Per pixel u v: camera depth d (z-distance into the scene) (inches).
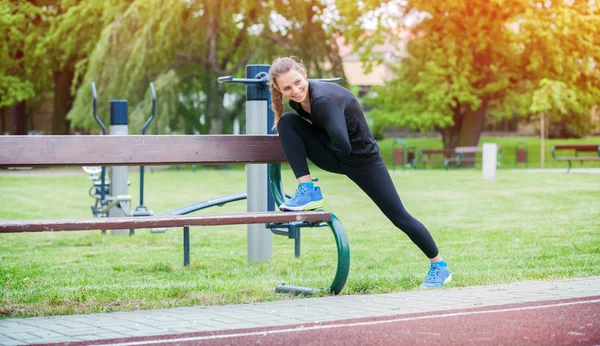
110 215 452.8
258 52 1274.6
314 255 327.9
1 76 1498.5
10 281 260.7
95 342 150.4
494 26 1369.3
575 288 211.5
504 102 1528.1
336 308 187.5
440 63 1406.3
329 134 199.2
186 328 164.1
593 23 1350.9
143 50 1235.2
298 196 210.1
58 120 1643.7
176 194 746.8
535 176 932.0
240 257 331.9
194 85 1318.9
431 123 1443.2
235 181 941.2
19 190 836.0
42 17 1547.7
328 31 1418.6
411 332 156.3
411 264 291.0
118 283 251.1
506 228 421.7
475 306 185.3
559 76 1400.1
